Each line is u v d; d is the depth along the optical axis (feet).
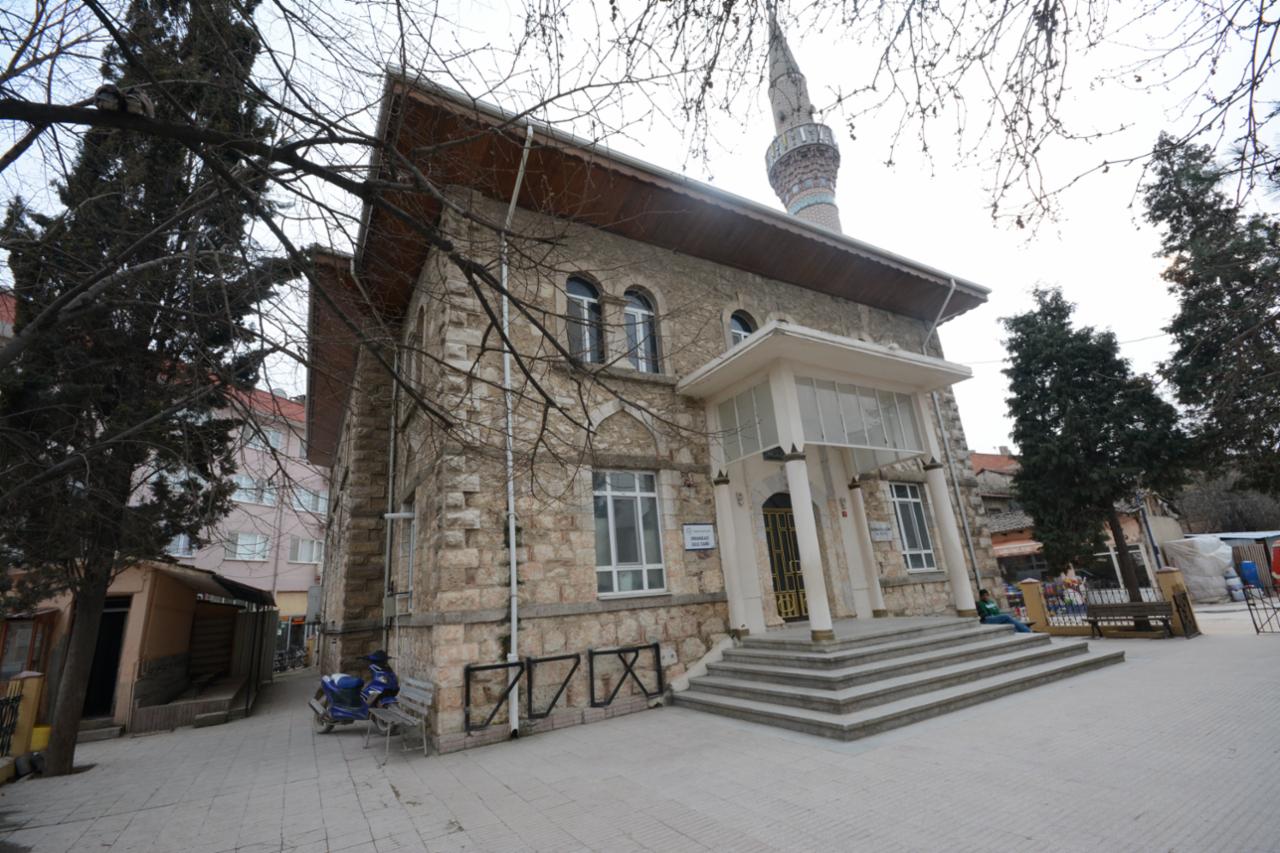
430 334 32.37
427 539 29.84
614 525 31.76
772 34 12.19
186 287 16.20
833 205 69.92
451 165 18.26
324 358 16.65
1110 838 12.37
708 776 18.44
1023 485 58.39
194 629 50.70
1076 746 18.37
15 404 19.90
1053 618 49.26
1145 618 40.47
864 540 40.34
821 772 17.93
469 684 25.02
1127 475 50.60
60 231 17.15
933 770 17.28
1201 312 38.40
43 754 24.70
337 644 41.83
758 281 43.14
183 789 21.03
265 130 13.73
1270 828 12.13
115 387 21.04
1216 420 37.60
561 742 24.08
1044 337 56.39
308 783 20.93
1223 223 17.58
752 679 28.04
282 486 15.19
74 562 24.90
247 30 12.15
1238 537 89.71
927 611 41.96
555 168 31.73
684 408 35.58
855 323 47.55
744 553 34.78
